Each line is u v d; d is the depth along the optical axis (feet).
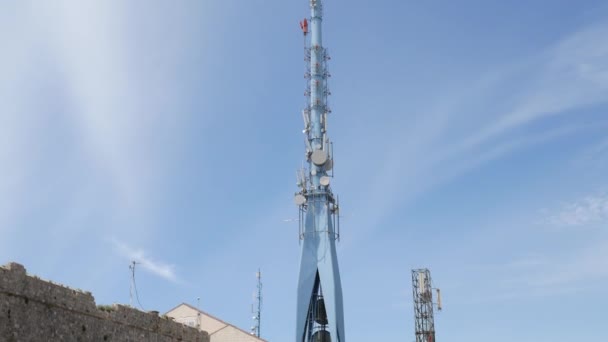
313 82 287.48
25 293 120.06
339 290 259.19
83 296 137.39
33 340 120.37
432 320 329.31
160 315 167.22
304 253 264.93
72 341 131.54
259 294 314.55
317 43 292.61
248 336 239.09
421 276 337.31
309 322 257.75
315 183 273.54
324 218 268.00
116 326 147.13
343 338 254.27
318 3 298.15
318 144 280.10
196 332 182.70
